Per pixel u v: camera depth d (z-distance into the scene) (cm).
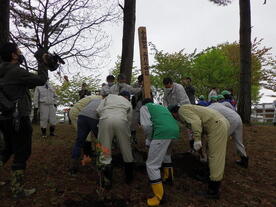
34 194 444
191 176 554
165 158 512
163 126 447
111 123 474
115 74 2578
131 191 477
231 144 795
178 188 503
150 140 481
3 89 391
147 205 434
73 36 1321
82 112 539
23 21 1297
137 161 580
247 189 522
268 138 879
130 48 873
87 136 565
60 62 446
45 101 841
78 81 2706
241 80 1112
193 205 446
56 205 417
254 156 705
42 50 433
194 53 2333
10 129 418
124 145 488
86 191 465
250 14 1103
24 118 423
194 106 491
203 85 2506
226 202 465
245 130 980
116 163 588
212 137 473
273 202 477
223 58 2558
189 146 732
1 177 499
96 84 2800
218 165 467
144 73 665
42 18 1300
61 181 498
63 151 671
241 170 607
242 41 1105
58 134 915
